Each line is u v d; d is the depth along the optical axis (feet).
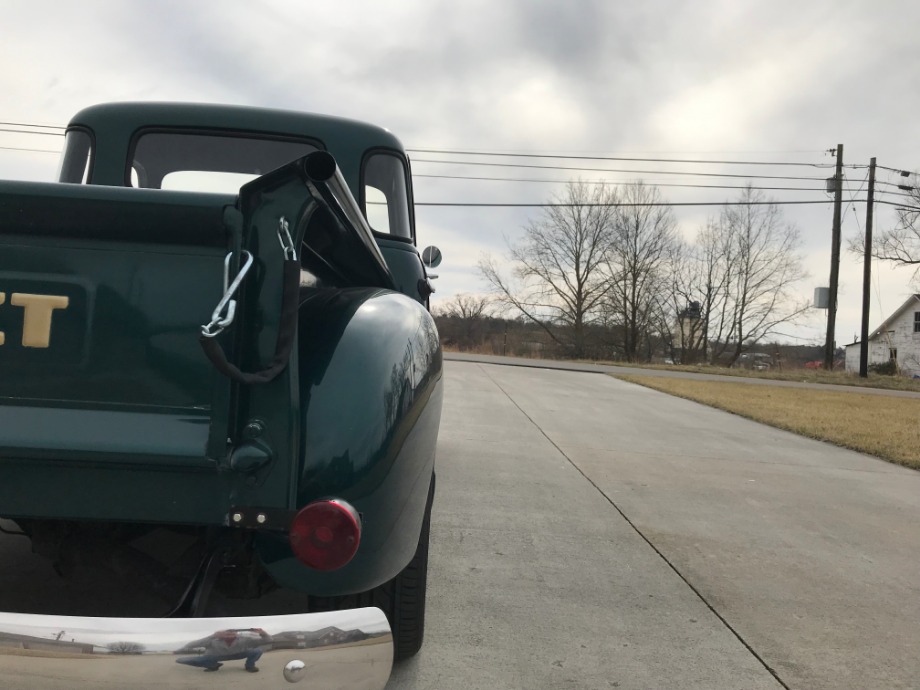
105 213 5.32
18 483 5.42
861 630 11.03
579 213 133.49
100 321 5.40
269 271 5.51
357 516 5.50
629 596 11.92
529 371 69.15
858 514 18.29
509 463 21.93
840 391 67.05
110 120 11.83
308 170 5.28
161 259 5.45
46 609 8.89
